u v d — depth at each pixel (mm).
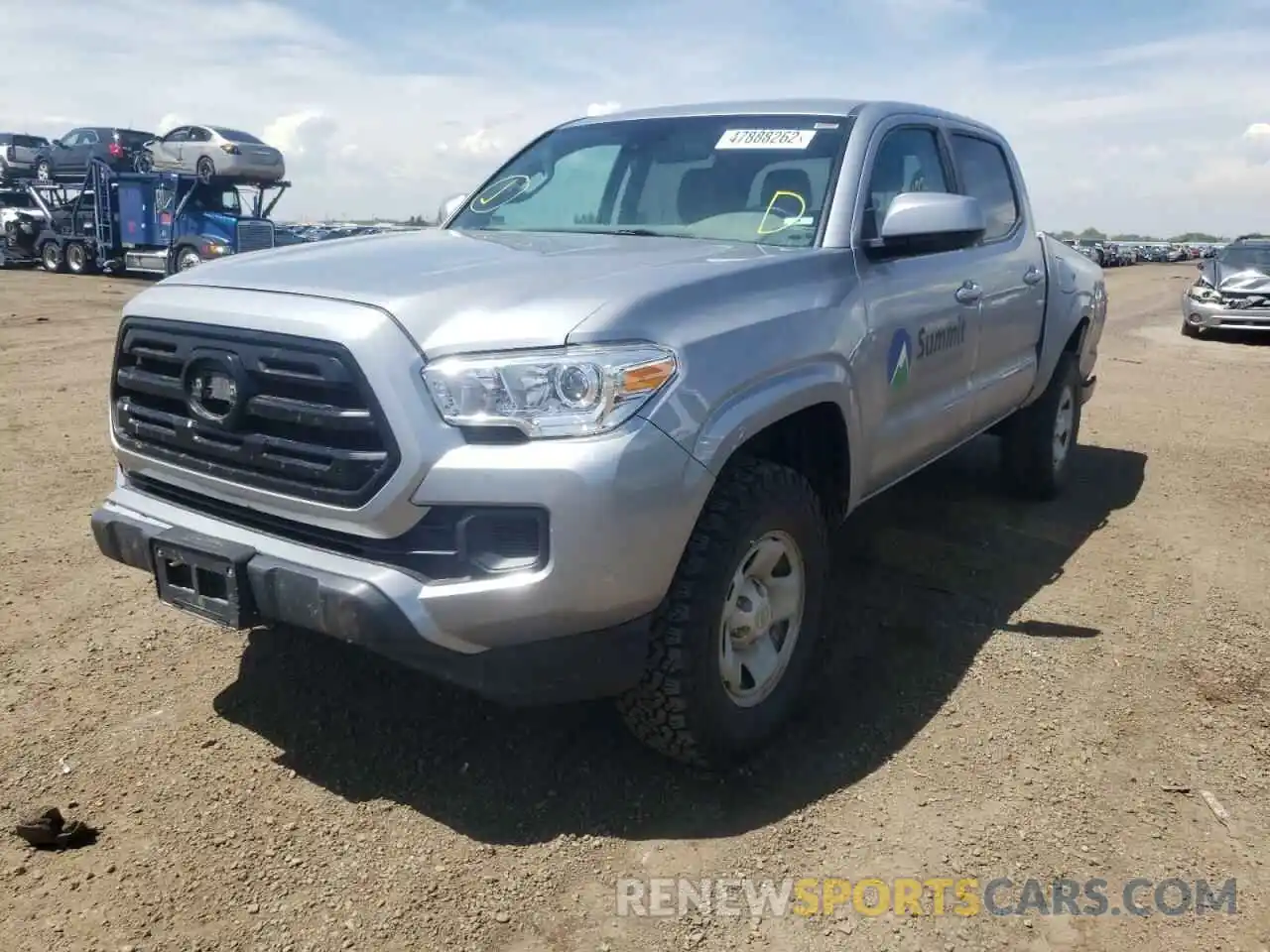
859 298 3471
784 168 3824
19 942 2311
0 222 26891
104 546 3146
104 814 2783
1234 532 5539
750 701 3076
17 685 3451
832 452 3504
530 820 2822
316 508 2658
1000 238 4984
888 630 4094
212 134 21500
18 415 7520
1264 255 15922
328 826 2770
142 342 3072
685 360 2676
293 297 2746
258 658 3693
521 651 2564
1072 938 2434
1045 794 3012
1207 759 3229
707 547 2766
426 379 2514
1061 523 5598
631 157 4199
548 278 2818
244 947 2326
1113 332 16625
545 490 2445
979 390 4637
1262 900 2578
